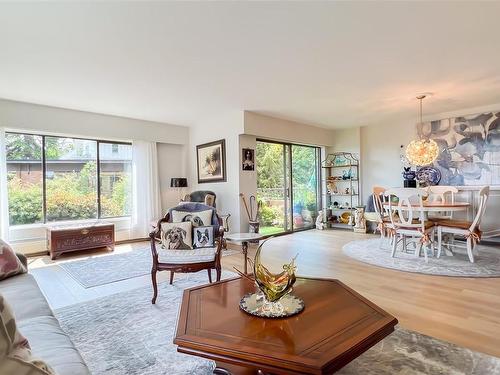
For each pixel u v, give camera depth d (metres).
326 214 7.29
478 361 1.79
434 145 4.62
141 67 3.26
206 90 4.10
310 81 3.79
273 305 1.56
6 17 2.24
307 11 2.23
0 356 0.74
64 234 4.61
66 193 5.25
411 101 4.78
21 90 3.98
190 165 6.59
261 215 6.00
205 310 1.53
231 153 5.50
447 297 2.78
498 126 5.05
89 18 2.28
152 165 6.06
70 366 1.10
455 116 5.49
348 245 5.12
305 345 1.19
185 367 1.78
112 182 5.75
